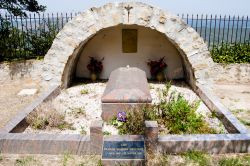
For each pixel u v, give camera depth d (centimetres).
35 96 766
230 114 555
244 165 407
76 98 739
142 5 739
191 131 518
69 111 643
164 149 444
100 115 621
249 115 617
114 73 726
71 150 448
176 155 441
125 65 943
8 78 888
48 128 552
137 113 532
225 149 446
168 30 751
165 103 590
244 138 447
